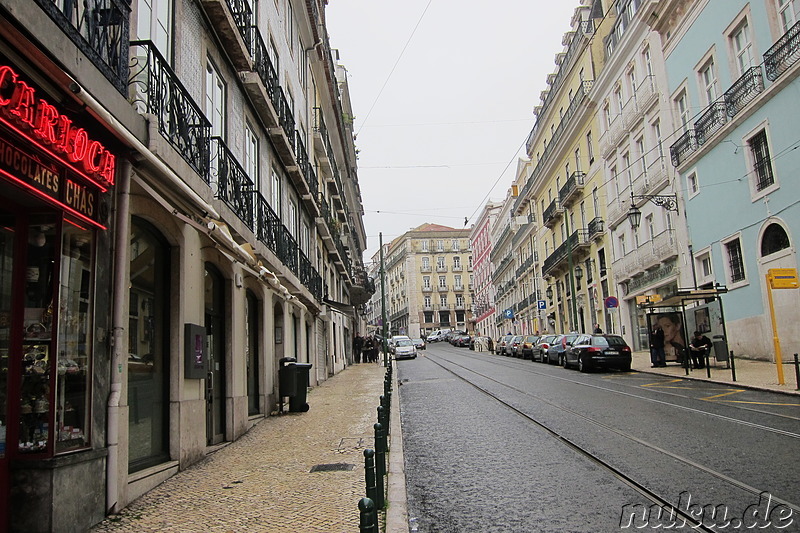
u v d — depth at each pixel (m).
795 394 11.78
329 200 30.31
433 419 11.42
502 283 67.81
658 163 25.20
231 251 8.38
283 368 13.11
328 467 7.30
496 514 5.35
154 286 7.30
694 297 18.17
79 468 5.04
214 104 10.21
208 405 9.24
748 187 18.70
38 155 4.64
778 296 17.52
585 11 37.47
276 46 16.34
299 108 20.84
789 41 15.91
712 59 20.70
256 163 13.42
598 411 11.16
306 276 18.91
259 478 6.86
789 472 6.14
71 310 5.16
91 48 5.34
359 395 16.33
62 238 5.01
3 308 4.82
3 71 3.99
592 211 34.84
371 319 136.88
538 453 7.79
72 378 5.14
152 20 7.49
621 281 30.36
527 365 27.52
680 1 22.16
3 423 4.70
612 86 30.52
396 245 110.19
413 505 5.77
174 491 6.36
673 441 8.02
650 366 21.70
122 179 5.94
